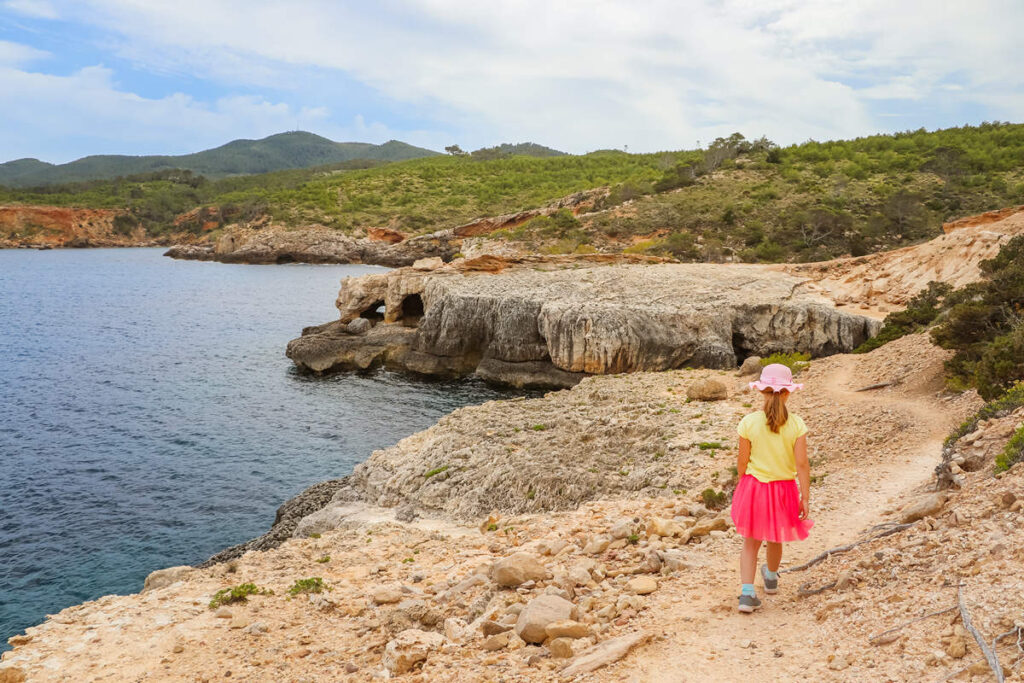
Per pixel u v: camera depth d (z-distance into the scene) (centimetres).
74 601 1798
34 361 4928
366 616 871
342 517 1733
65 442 3097
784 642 526
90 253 17262
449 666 618
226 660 759
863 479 1061
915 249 4978
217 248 16362
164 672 737
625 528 953
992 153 13012
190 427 3344
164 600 990
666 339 4166
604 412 2120
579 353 4191
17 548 2077
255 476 2691
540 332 4362
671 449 1623
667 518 1043
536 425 2080
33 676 740
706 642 548
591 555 909
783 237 9294
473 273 5412
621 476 1538
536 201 18162
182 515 2325
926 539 621
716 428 1744
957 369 1630
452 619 739
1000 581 486
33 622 1697
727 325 4325
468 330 4619
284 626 865
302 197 19612
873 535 728
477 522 1521
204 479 2653
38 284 10331
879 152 14162
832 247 8919
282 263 15575
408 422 3453
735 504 601
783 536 577
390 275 5322
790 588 638
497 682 553
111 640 836
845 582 594
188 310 7750
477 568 992
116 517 2303
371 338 4956
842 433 1401
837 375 2066
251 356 5197
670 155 19325
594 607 684
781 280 5100
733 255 8512
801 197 10938
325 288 10331
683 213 10606
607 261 6019
